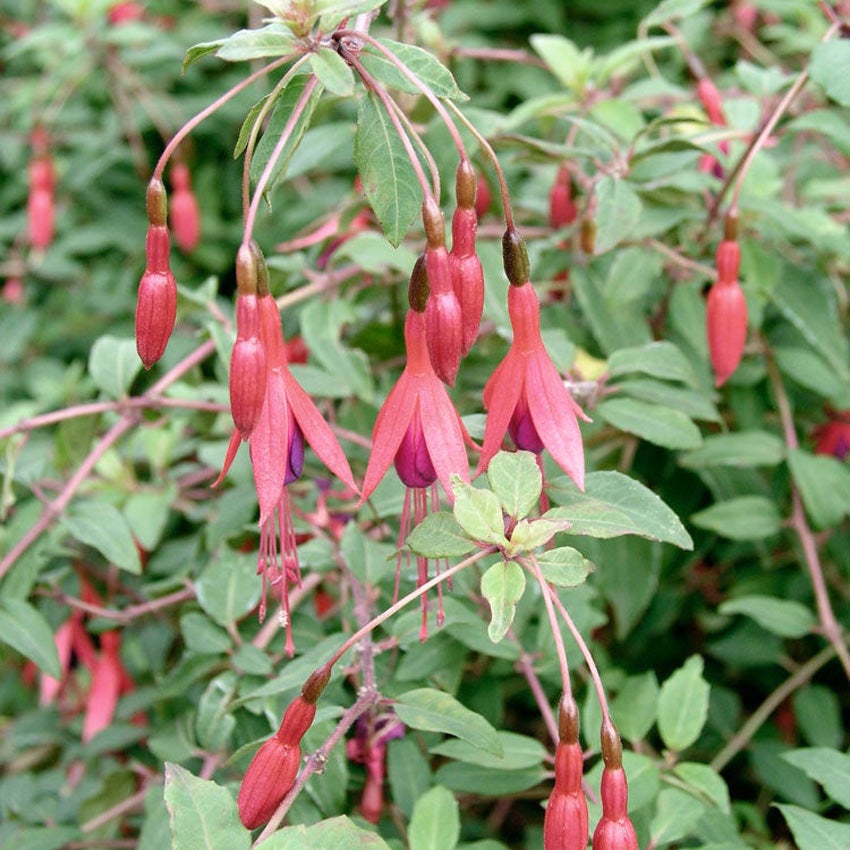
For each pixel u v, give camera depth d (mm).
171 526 399
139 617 346
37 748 403
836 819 323
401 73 197
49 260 534
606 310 318
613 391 277
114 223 545
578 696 315
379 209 201
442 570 250
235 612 264
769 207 311
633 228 292
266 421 185
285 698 261
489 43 537
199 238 525
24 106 554
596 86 353
